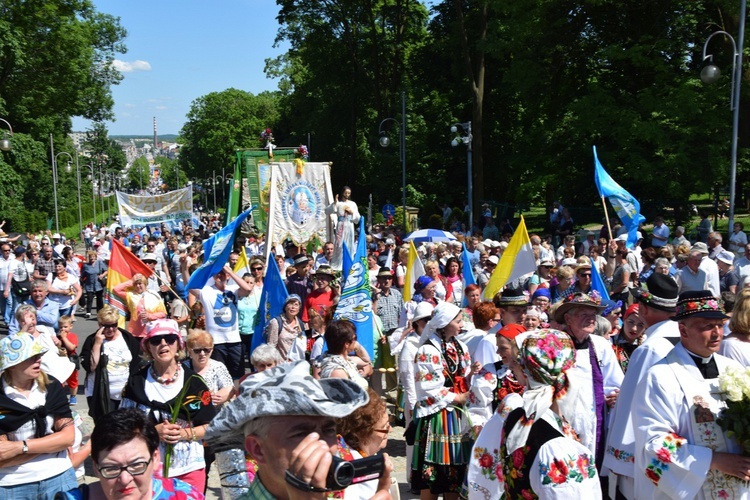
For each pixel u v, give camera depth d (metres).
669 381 3.78
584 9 27.09
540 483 3.20
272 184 14.95
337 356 5.96
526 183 31.22
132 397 4.91
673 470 3.64
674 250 13.62
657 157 24.73
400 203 39.84
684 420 3.74
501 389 5.21
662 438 3.68
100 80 49.47
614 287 10.31
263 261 11.26
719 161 23.19
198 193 119.00
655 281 4.76
